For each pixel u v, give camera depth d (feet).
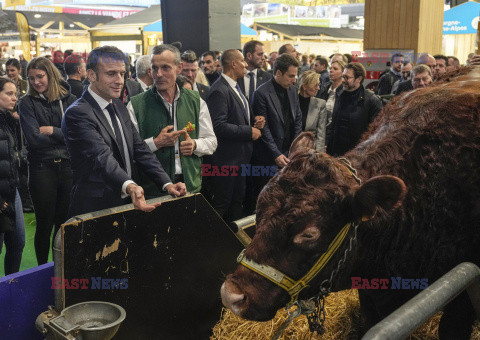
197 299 9.00
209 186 13.96
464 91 7.74
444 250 7.23
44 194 12.59
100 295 7.44
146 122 10.71
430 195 7.04
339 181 6.18
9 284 7.55
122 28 39.58
